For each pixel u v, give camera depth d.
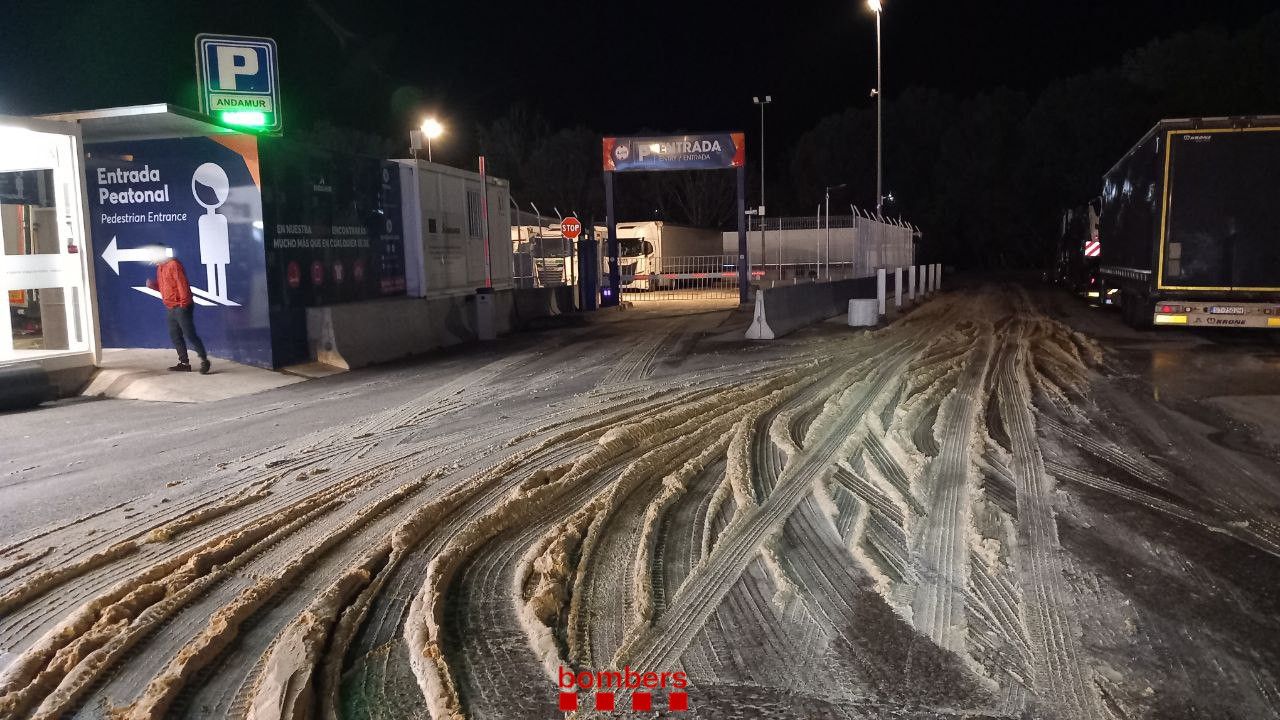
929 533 5.67
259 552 5.37
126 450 8.42
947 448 7.83
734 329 19.09
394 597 4.76
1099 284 25.38
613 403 10.11
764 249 40.22
